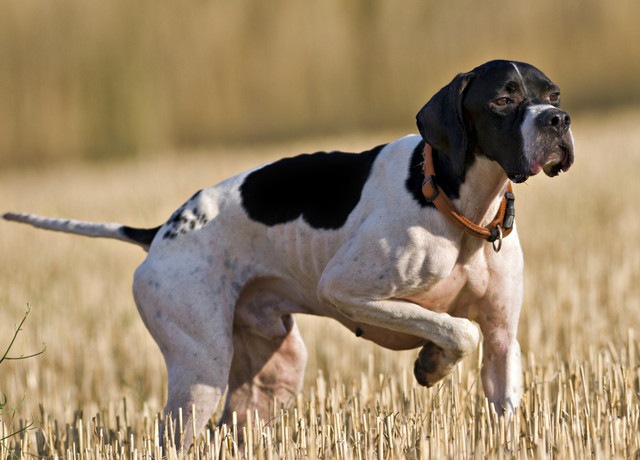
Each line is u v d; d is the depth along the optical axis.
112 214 22.27
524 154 6.88
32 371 10.95
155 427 8.33
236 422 8.55
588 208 18.97
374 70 48.47
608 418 7.11
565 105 44.72
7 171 37.41
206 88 45.53
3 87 41.53
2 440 7.88
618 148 27.50
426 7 48.91
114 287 15.08
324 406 8.69
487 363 7.90
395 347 8.26
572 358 9.37
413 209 7.45
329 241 8.00
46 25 42.25
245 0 46.69
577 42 49.09
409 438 7.34
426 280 7.50
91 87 42.38
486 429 7.45
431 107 7.26
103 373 11.14
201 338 8.23
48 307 13.81
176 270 8.37
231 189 8.57
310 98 47.50
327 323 12.24
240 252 8.46
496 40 48.75
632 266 13.80
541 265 14.31
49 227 9.38
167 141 43.69
